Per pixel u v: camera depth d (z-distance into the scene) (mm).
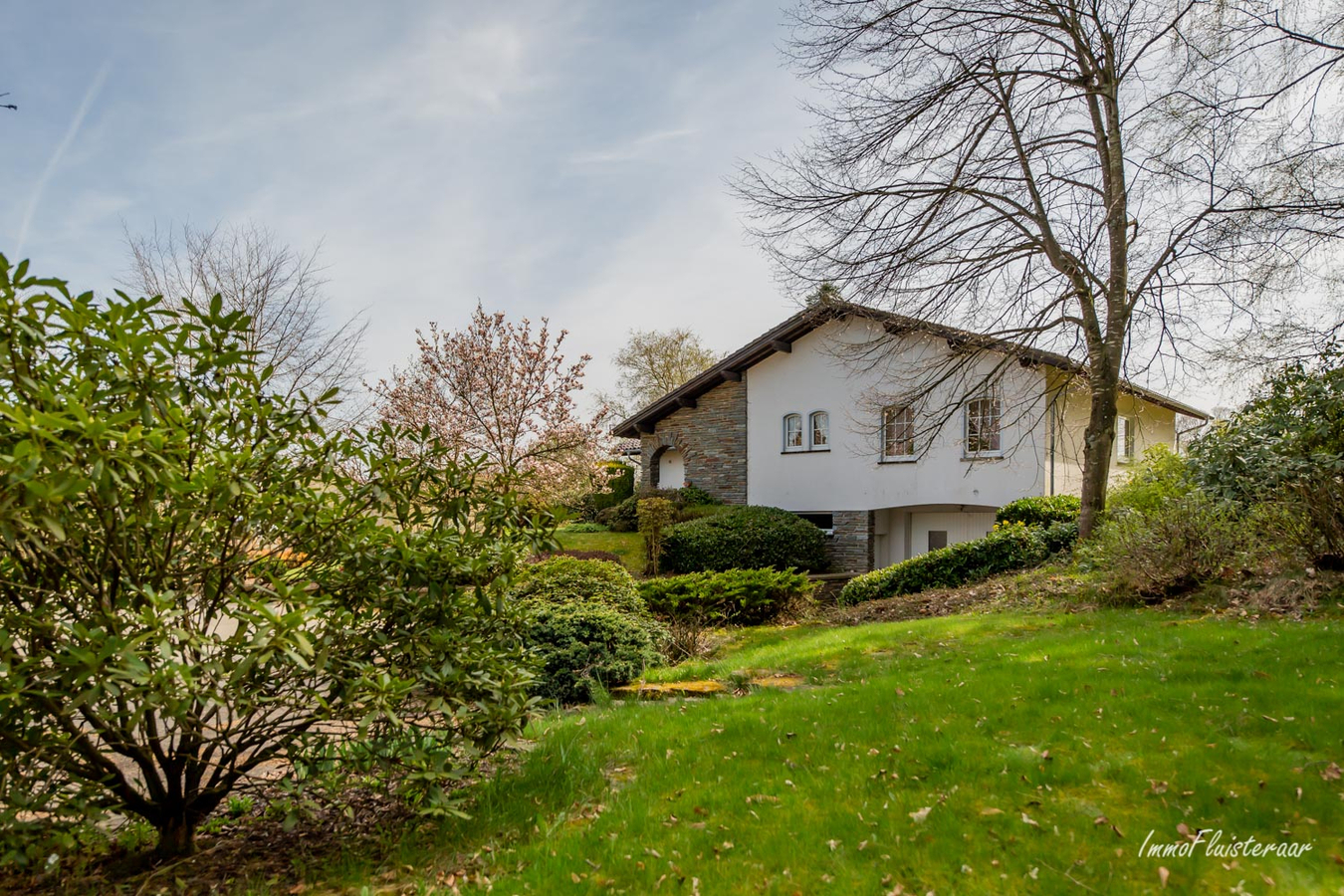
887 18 12336
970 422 17844
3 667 2555
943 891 2730
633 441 27688
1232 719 4160
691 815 3646
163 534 3184
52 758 2998
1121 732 4145
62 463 2602
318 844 3721
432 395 17625
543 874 3098
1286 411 9523
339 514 3768
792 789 3838
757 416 21703
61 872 3400
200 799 3543
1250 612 7629
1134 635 6766
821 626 11422
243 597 3148
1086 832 3072
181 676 2771
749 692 6793
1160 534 9172
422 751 3592
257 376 3480
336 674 3436
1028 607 9859
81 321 2896
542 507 4414
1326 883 2609
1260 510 8867
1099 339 12555
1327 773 3377
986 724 4520
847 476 19828
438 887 3098
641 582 12414
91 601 3166
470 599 4047
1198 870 2740
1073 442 17703
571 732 5160
